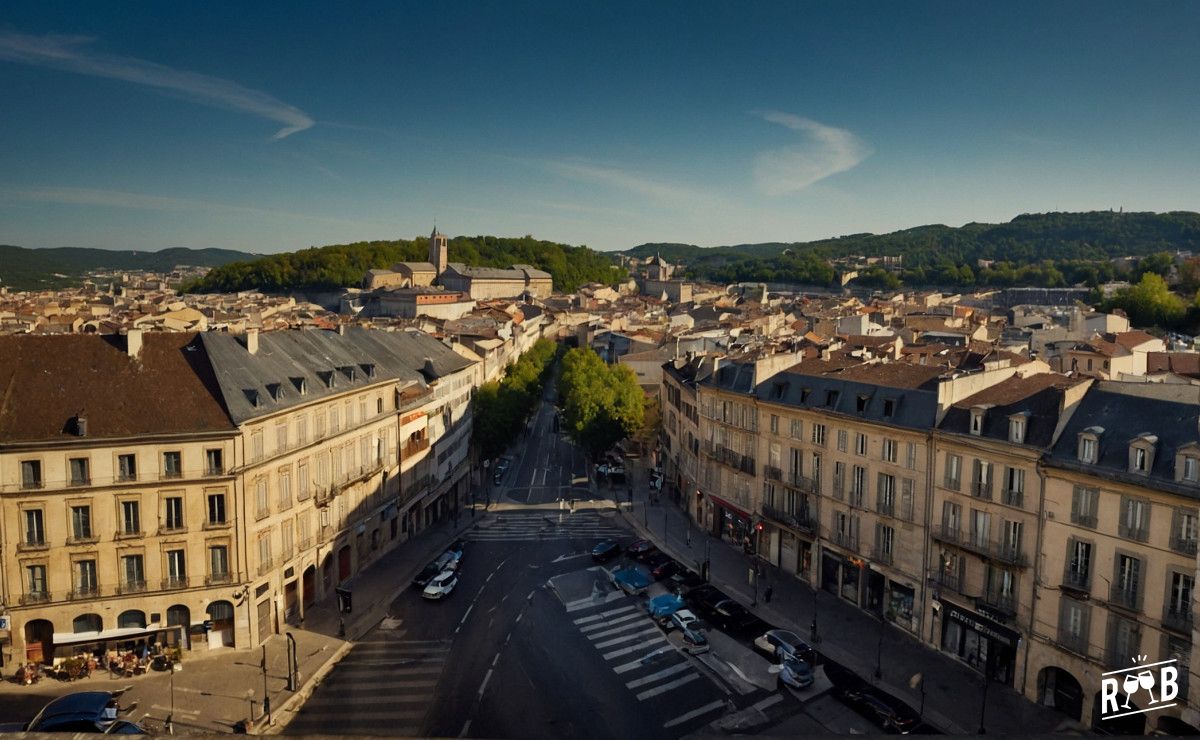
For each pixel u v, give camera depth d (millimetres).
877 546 65312
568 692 53844
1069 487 50219
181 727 48969
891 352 99750
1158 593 45531
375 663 58469
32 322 149750
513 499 106500
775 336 152375
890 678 55531
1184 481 44281
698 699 52906
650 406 127625
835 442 69312
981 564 56406
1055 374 66000
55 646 56156
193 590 59000
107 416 57344
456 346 118688
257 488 61500
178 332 65688
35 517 55438
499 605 69062
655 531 89625
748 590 71562
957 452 58125
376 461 80000
